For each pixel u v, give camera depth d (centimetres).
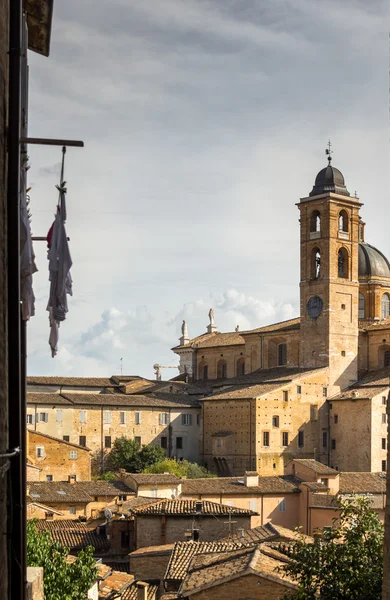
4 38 1716
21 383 2014
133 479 10500
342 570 3441
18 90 1792
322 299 14850
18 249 1766
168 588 5644
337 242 14962
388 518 2206
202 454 14700
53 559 4256
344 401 14088
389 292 16575
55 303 2000
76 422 14188
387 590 2183
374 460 13550
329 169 15288
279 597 4325
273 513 10075
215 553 5434
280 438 13975
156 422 14725
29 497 9900
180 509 8369
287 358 15412
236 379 15712
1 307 1667
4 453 1666
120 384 15988
